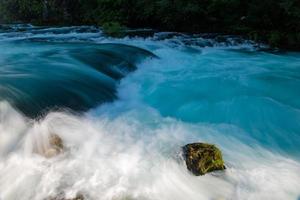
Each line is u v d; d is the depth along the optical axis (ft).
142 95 24.85
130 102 23.34
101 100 22.13
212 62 34.63
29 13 63.00
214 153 15.11
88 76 25.04
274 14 41.75
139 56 33.30
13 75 22.66
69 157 15.29
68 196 12.96
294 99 24.52
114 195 13.26
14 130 16.26
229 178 14.74
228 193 13.91
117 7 53.52
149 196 13.46
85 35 45.78
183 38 43.83
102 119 19.79
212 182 14.44
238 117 21.45
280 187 14.33
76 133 17.24
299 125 20.54
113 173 14.57
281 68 32.48
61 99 20.04
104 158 15.58
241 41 41.88
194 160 14.88
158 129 19.10
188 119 20.93
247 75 30.09
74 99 20.62
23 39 42.01
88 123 18.78
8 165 14.43
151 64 32.99
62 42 39.88
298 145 18.24
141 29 50.06
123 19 52.24
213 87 26.81
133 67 30.63
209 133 19.12
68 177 14.06
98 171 14.58
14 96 18.60
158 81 28.12
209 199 13.58
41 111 18.20
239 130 19.70
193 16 46.47
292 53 38.60
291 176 15.15
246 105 23.21
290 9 39.63
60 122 17.70
